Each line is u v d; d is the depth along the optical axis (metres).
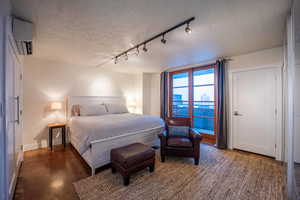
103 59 3.59
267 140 2.90
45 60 3.52
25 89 3.24
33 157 2.84
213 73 4.10
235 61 3.31
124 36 2.27
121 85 5.10
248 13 1.65
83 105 3.84
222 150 3.27
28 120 3.27
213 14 1.68
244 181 2.02
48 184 1.94
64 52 3.03
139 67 4.54
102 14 1.68
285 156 2.08
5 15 1.27
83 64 4.09
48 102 3.56
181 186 1.90
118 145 2.53
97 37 2.30
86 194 1.74
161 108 5.05
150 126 3.23
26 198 1.67
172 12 1.65
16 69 1.97
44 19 1.77
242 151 3.20
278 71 2.75
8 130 1.40
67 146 3.51
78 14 1.68
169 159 2.74
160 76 5.22
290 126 1.63
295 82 1.50
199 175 2.17
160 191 1.79
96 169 2.36
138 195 1.72
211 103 4.18
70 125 3.52
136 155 2.01
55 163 2.58
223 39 2.39
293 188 1.54
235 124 3.32
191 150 2.54
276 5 1.50
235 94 3.32
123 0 1.44
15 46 1.86
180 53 3.14
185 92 4.70
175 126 3.11
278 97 2.76
